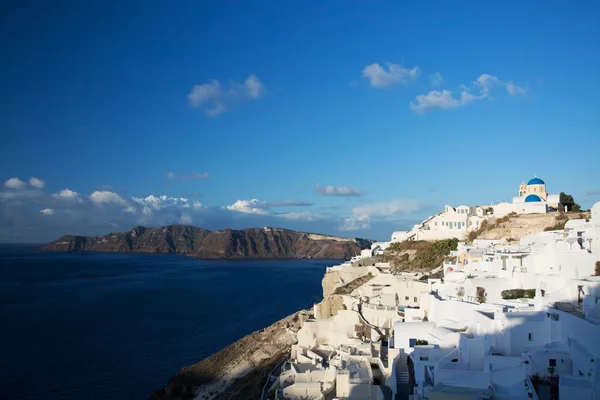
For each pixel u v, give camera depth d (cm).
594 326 3656
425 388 4178
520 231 9919
